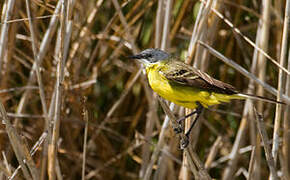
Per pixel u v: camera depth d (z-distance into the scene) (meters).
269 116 11.70
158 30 9.89
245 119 10.05
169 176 10.84
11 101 11.61
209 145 12.38
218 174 12.16
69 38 9.59
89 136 12.15
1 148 10.46
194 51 9.51
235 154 10.23
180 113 9.98
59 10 8.92
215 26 9.48
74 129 11.70
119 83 12.70
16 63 11.26
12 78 11.63
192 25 11.66
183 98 8.38
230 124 12.19
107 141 12.09
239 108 12.24
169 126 10.05
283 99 8.49
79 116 11.21
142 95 12.19
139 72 10.70
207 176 7.50
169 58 8.85
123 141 12.30
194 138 10.38
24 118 11.49
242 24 12.25
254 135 9.84
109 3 12.14
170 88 8.39
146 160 10.77
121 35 11.52
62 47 7.01
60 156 11.40
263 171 11.75
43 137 8.46
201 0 8.83
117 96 12.61
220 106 12.29
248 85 11.55
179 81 8.24
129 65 12.38
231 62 8.77
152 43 11.38
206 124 11.67
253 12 10.45
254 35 12.15
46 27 11.16
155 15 11.45
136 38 12.11
